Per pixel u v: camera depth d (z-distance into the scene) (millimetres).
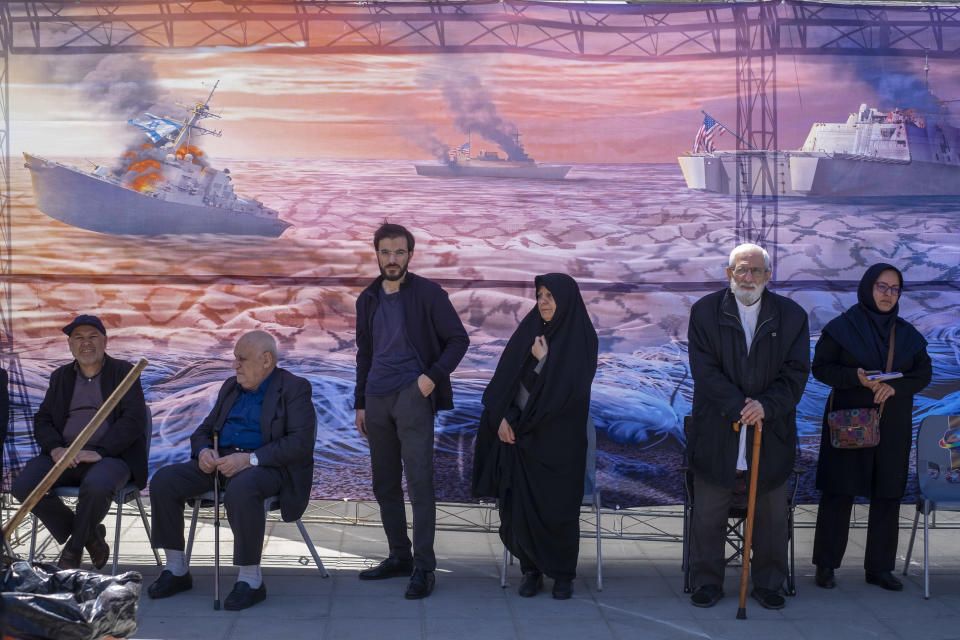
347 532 5914
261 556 5070
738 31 5641
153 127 5691
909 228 5695
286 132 5707
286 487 4852
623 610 4637
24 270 5691
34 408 5703
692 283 5703
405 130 5711
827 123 5656
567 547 4805
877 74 5652
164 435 5738
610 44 5656
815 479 5434
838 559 5023
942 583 5117
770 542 4746
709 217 5699
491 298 5730
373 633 4250
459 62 5676
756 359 4684
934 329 5723
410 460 4891
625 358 5711
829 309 5703
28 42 5645
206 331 5742
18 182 5672
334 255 5750
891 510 5016
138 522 6070
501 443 4934
